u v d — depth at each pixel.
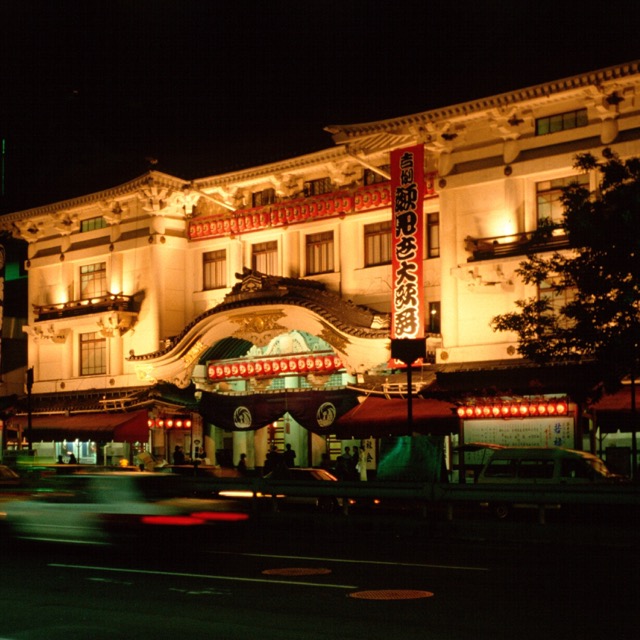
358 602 12.10
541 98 29.14
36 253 46.22
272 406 35.25
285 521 25.05
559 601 12.08
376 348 31.69
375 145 33.22
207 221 39.62
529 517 24.98
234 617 11.19
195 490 27.17
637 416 26.12
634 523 22.09
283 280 34.78
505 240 30.42
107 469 21.27
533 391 28.11
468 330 31.16
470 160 31.59
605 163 26.25
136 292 40.72
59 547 16.95
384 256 34.25
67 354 43.84
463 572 14.91
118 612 11.56
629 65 27.02
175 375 37.69
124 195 40.78
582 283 23.05
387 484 23.92
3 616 11.36
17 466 24.88
